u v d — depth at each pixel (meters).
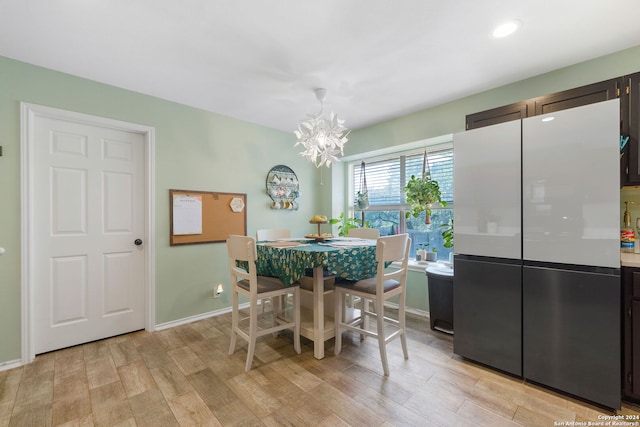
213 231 3.12
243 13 1.60
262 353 2.25
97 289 2.47
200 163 3.03
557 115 1.68
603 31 1.77
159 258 2.75
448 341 2.44
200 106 2.96
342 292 2.18
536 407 1.59
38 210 2.20
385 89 2.58
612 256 1.53
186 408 1.61
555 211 1.69
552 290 1.70
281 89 2.57
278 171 3.73
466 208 2.06
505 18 1.65
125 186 2.62
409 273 3.22
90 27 1.71
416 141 3.15
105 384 1.84
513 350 1.85
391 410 1.58
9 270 2.04
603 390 1.55
